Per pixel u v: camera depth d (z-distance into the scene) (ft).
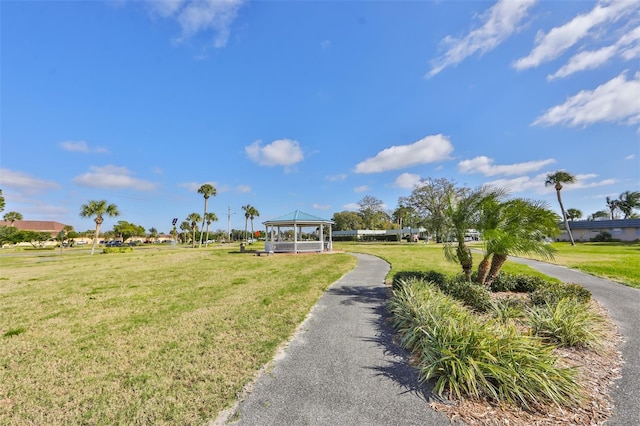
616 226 129.80
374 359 12.48
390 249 87.51
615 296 23.20
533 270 36.73
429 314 14.35
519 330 14.75
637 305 20.58
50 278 37.60
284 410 8.89
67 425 8.45
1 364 12.55
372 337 15.07
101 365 12.31
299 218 75.82
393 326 16.42
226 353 13.21
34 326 17.72
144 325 17.47
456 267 41.88
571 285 21.21
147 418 8.63
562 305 16.15
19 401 9.71
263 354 13.03
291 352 13.28
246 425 8.22
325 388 10.16
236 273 39.14
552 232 21.34
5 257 85.87
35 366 12.32
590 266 39.78
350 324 17.15
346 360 12.40
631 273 33.58
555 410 8.70
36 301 24.27
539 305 18.33
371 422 8.28
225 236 310.04
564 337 13.60
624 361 12.02
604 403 9.07
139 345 14.39
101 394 10.03
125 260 64.03
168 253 87.04
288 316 18.66
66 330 16.90
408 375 11.02
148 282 32.99
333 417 8.53
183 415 8.71
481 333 11.30
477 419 8.36
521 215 20.99
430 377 10.57
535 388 9.30
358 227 205.05
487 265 22.88
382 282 30.83
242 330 16.19
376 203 208.03
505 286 24.30
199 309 20.75
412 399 9.43
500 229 20.88
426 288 19.90
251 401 9.41
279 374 11.22
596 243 117.08
